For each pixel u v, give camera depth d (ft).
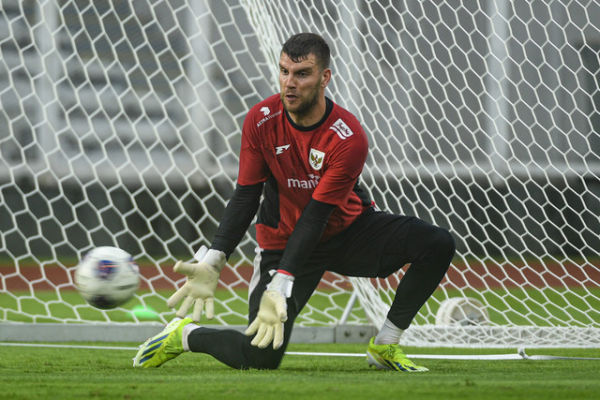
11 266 115.75
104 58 133.39
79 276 24.07
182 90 135.85
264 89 133.49
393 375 23.18
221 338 25.29
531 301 56.24
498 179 112.98
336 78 53.52
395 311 26.53
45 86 133.08
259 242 26.40
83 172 135.33
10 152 132.46
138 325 40.22
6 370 25.45
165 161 137.28
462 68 113.19
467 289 64.23
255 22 43.21
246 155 24.85
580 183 96.89
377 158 105.70
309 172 24.03
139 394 17.24
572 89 112.78
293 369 26.37
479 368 27.61
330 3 59.16
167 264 118.11
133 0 129.18
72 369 25.94
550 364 29.66
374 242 26.07
